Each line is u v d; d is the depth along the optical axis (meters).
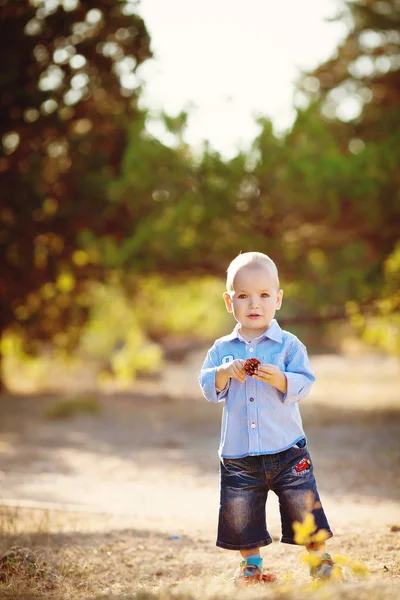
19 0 20.09
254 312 4.33
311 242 18.36
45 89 20.53
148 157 17.50
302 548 5.56
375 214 15.76
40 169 20.42
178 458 12.06
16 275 20.98
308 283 18.16
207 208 16.75
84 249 20.34
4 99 19.86
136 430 15.76
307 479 4.20
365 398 23.06
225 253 17.34
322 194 15.41
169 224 17.33
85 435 14.95
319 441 13.63
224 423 4.35
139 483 9.78
